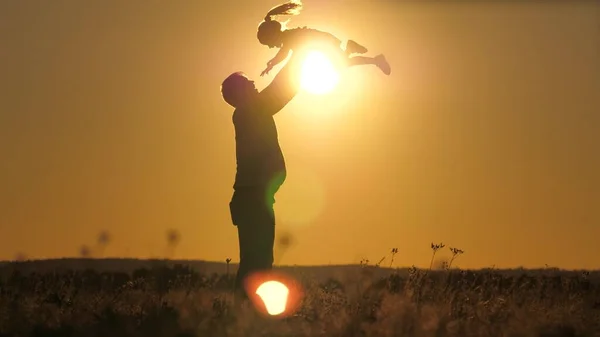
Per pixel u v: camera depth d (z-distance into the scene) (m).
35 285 14.44
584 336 10.99
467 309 12.30
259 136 12.88
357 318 11.23
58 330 11.30
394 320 11.14
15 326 11.58
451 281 13.68
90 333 11.17
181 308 11.96
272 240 12.84
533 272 16.31
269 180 12.84
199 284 14.23
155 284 14.20
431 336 10.88
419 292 13.02
